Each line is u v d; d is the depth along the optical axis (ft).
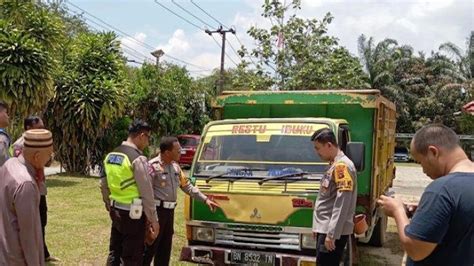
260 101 22.61
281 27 51.83
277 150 18.90
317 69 49.47
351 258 18.45
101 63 56.95
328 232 14.56
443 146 8.72
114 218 16.60
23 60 44.47
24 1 49.83
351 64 52.85
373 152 21.34
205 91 93.04
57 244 24.93
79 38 58.80
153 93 73.51
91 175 58.39
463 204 7.98
